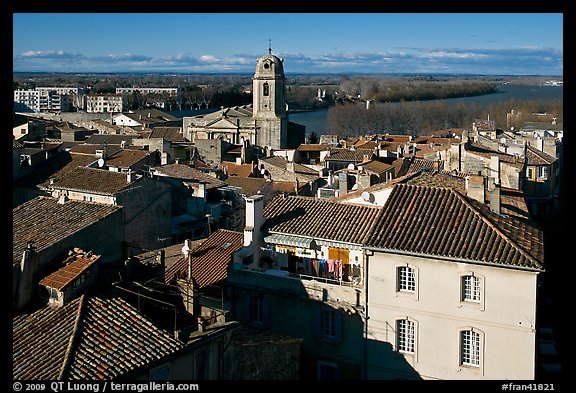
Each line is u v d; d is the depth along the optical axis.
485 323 41.78
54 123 175.75
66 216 41.62
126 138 135.50
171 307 37.22
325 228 49.72
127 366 31.08
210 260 50.84
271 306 46.94
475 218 45.09
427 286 43.12
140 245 67.25
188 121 181.62
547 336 52.84
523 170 87.38
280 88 180.25
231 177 97.19
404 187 49.25
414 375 43.56
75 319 33.12
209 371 35.44
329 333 45.81
